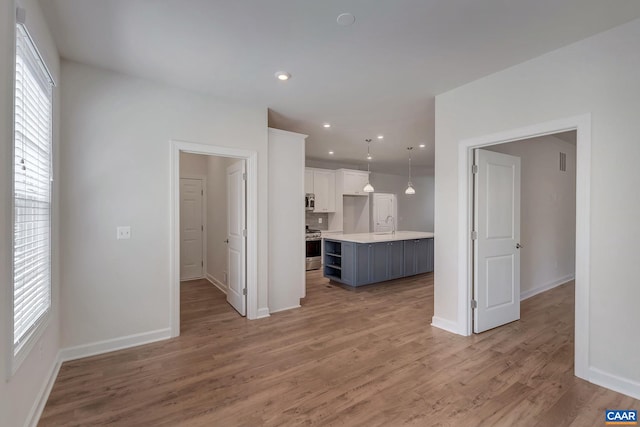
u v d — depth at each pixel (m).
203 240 5.84
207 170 5.76
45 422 1.82
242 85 3.08
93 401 2.03
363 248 4.97
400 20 2.05
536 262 4.62
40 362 2.00
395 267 5.42
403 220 9.34
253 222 3.63
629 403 2.00
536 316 3.68
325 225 7.69
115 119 2.80
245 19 2.04
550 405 1.98
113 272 2.79
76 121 2.62
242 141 3.53
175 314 3.11
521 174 4.22
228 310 3.96
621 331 2.11
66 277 2.58
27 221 1.76
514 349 2.80
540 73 2.50
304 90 3.21
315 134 4.97
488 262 3.24
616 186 2.12
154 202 3.00
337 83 3.03
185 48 2.40
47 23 2.06
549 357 2.64
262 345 2.91
